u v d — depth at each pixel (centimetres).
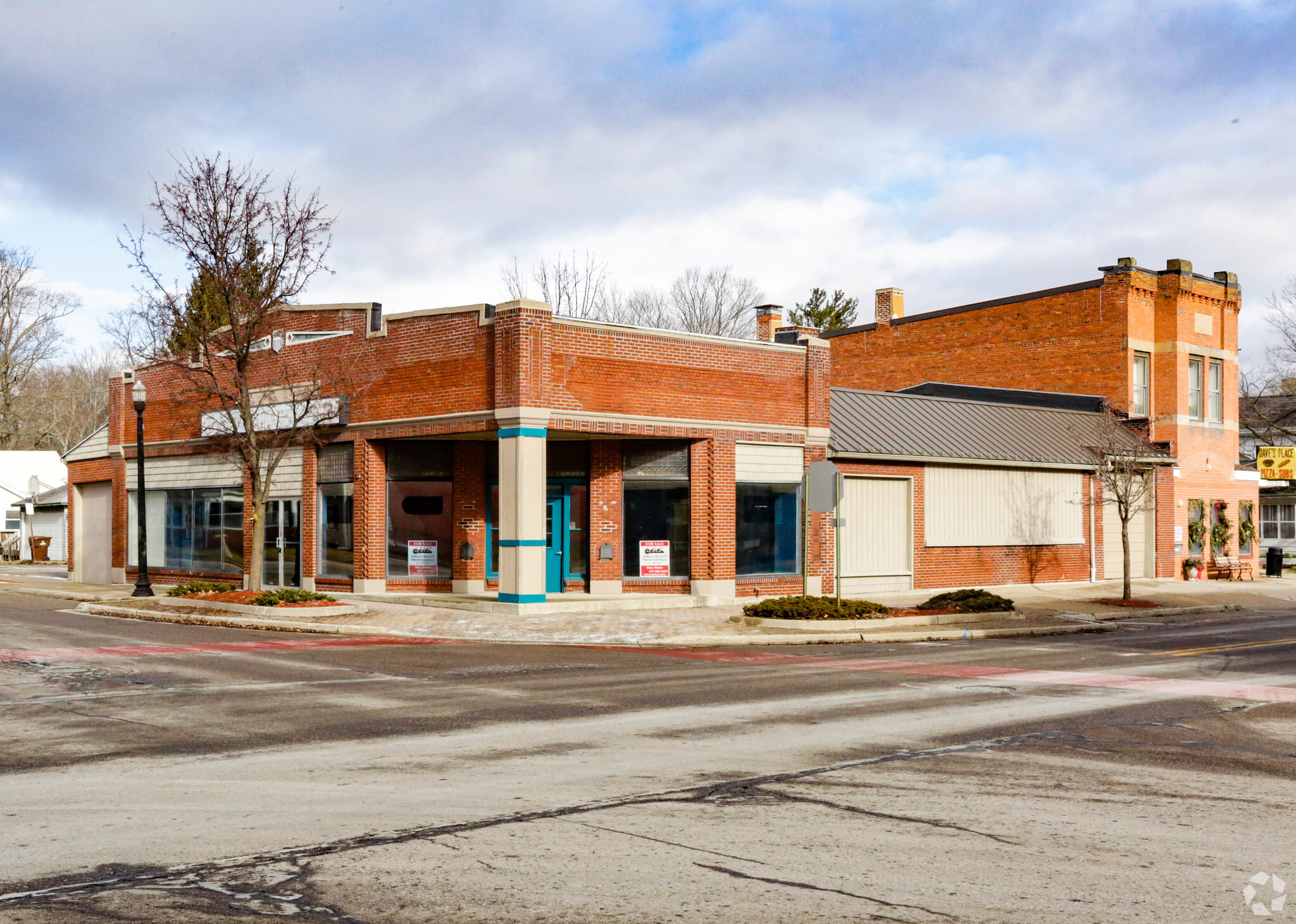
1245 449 5906
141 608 2588
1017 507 3209
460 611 2361
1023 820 774
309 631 2178
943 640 2139
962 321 4231
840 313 7112
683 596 2561
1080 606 2736
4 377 6656
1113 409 3734
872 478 2889
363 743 1034
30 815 772
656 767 932
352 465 2695
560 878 636
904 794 847
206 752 990
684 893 612
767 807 802
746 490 2650
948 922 570
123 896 606
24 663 1631
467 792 842
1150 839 729
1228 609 2934
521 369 2294
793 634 2080
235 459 2923
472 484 2655
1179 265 3797
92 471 3647
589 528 2598
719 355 2586
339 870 650
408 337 2548
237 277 2584
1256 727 1163
